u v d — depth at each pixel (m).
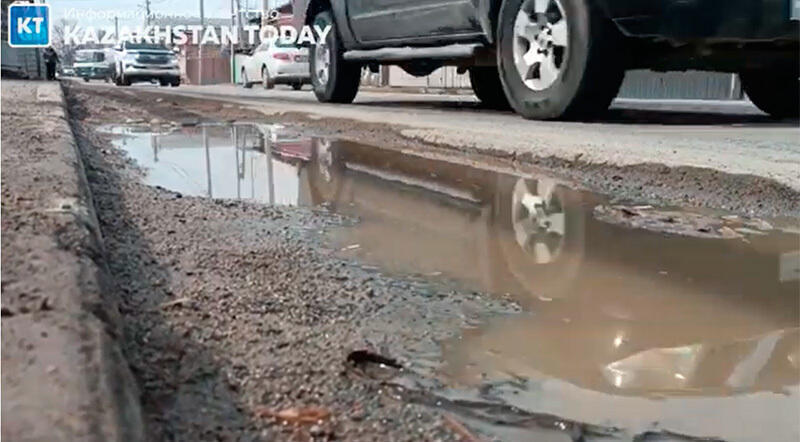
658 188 3.29
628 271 2.22
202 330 1.52
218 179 3.63
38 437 0.75
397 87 16.70
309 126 6.11
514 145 4.16
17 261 1.29
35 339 0.97
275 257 2.17
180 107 8.08
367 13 7.36
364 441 1.13
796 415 1.33
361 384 1.33
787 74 6.18
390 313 1.76
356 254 2.29
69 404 0.82
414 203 3.14
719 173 3.26
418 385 1.37
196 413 1.16
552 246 2.48
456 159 4.27
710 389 1.43
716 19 4.62
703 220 2.81
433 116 6.27
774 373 1.51
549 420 1.27
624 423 1.28
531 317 1.80
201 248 2.21
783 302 1.95
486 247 2.45
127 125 6.27
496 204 3.13
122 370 0.99
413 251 2.36
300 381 1.31
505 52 5.61
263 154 4.56
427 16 6.44
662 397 1.39
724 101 9.47
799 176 3.10
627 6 4.66
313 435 1.13
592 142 4.12
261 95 11.20
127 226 2.44
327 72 8.45
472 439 1.18
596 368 1.51
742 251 2.42
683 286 2.07
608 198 3.21
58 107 5.13
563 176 3.67
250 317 1.63
